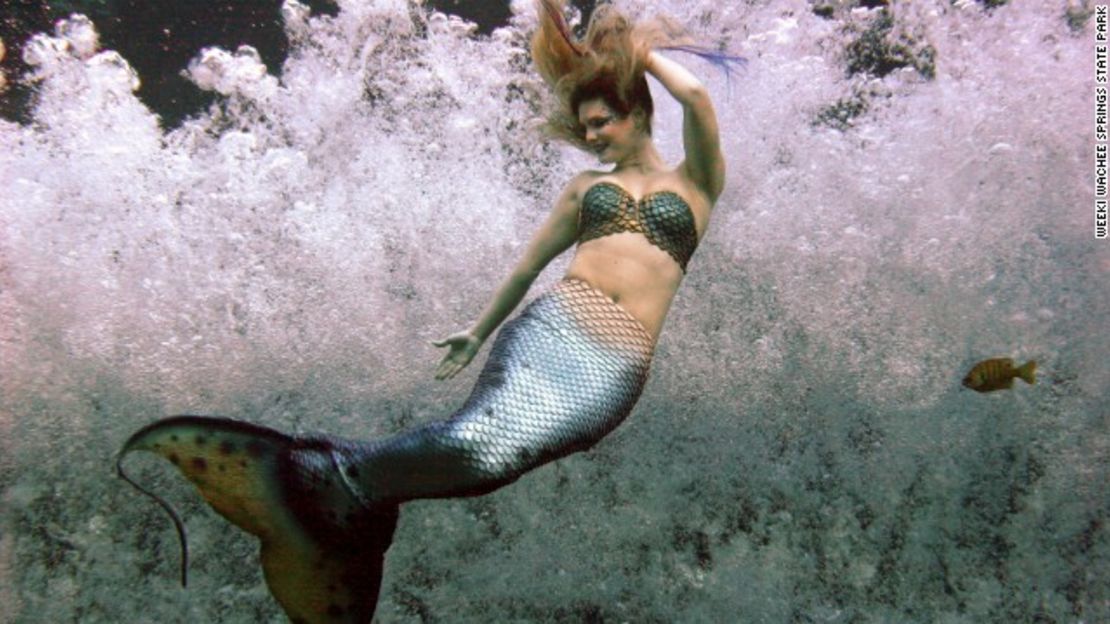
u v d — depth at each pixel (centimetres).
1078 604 330
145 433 187
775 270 359
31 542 336
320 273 372
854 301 357
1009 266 359
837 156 374
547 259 243
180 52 788
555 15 230
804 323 354
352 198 383
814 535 336
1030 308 354
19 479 342
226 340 364
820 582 332
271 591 191
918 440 343
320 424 358
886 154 375
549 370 205
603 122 230
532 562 329
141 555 335
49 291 363
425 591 326
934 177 371
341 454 191
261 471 188
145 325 364
